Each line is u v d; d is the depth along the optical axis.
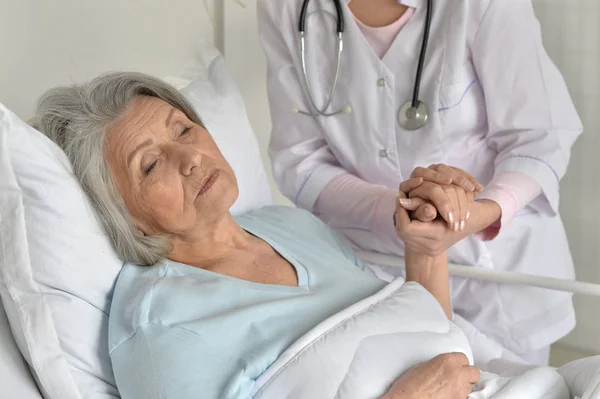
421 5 1.48
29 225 1.13
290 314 1.17
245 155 1.59
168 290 1.16
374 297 1.22
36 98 1.52
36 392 1.14
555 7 1.96
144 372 1.10
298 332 1.14
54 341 1.12
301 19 1.56
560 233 1.68
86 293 1.18
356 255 1.61
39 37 1.52
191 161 1.20
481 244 1.56
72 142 1.22
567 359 2.13
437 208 1.21
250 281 1.24
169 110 1.27
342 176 1.64
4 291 1.13
